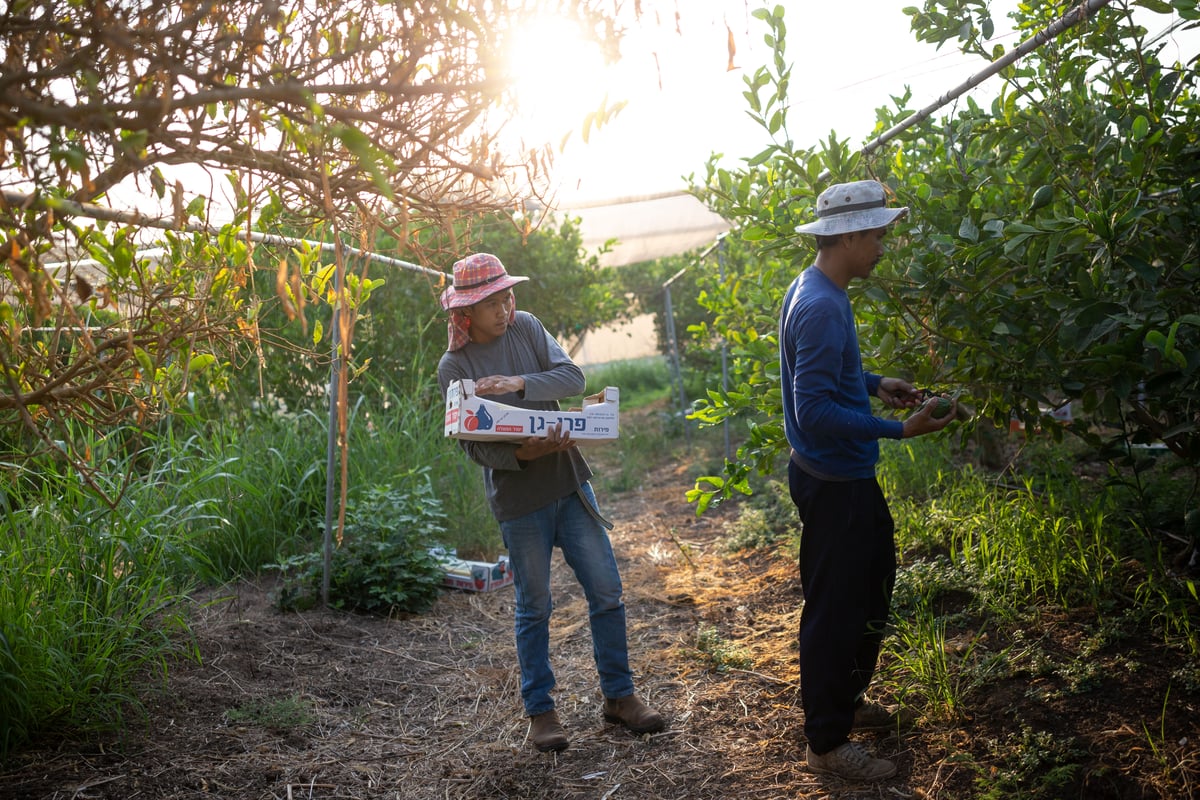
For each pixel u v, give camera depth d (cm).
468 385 320
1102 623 339
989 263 334
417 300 836
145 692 370
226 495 564
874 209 287
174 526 478
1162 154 330
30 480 430
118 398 293
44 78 156
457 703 393
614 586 350
